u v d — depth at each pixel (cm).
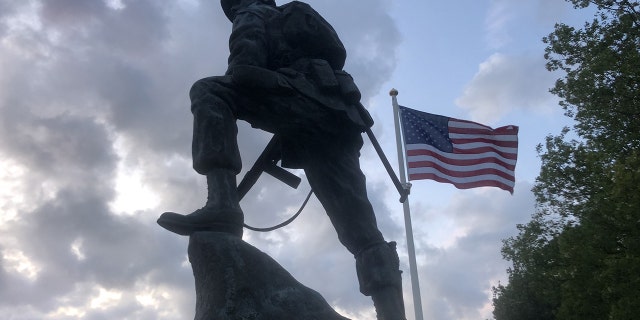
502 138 1617
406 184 1650
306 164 451
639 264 1569
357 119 432
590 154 1805
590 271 1769
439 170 1595
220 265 358
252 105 416
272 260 371
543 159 2006
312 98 420
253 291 355
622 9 1955
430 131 1628
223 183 388
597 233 1753
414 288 1764
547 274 2052
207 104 400
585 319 1848
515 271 3497
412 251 1789
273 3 475
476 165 1588
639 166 1655
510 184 1588
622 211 1636
